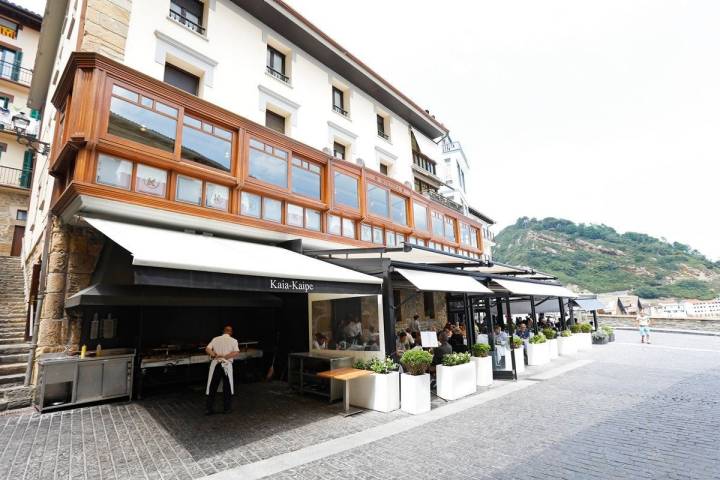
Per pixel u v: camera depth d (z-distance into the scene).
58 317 8.25
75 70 8.19
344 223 13.77
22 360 8.51
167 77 10.84
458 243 21.08
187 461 4.99
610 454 4.96
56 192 8.95
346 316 9.37
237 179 10.20
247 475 4.53
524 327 15.30
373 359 8.11
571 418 6.66
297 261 9.13
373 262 9.06
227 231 10.40
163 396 8.91
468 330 12.25
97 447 5.48
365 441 5.72
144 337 9.80
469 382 8.99
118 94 8.34
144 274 5.10
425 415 7.20
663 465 4.56
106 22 9.41
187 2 11.77
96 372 7.99
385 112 19.67
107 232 6.95
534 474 4.41
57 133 9.56
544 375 11.09
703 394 8.09
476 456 5.02
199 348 10.60
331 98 16.17
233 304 9.78
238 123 10.63
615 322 32.44
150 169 8.73
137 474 4.59
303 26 14.34
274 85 13.61
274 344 11.73
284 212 11.59
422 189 22.86
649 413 6.80
